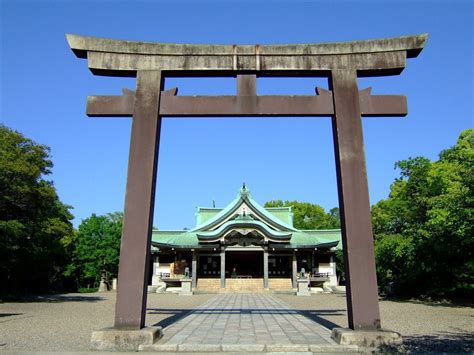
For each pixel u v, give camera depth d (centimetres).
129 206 1062
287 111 1122
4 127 2748
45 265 3872
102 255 5209
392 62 1134
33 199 2628
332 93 1133
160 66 1143
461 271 2642
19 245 2730
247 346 959
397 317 1762
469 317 1761
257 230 4341
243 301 2823
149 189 1072
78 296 3641
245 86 1136
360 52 1141
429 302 2769
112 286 5397
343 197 1063
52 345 1023
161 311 1941
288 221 5531
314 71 1148
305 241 4622
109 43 1143
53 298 3291
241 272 5012
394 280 3572
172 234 5700
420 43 1132
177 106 1126
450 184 2377
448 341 1113
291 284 4516
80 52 1145
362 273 1020
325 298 3234
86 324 1484
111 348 955
